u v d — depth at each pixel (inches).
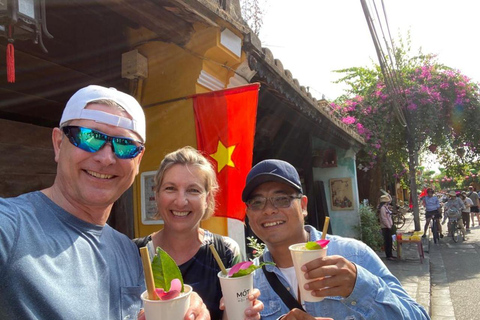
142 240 88.4
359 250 75.5
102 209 56.7
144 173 145.7
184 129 140.1
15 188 115.0
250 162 131.0
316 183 410.9
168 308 49.1
